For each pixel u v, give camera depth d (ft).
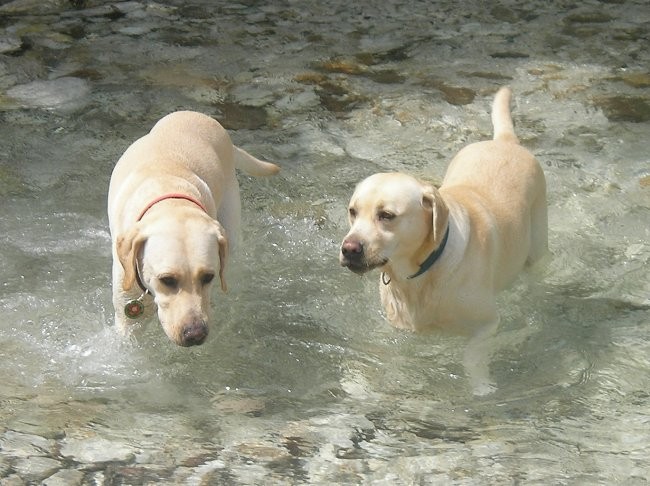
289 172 17.40
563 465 13.62
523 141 18.04
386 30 21.62
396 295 14.71
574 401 14.30
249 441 13.85
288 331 15.10
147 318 14.66
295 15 22.49
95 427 13.94
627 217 16.61
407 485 13.46
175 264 13.92
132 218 14.46
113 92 19.02
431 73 19.83
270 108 18.81
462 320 14.53
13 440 13.76
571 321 15.19
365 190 14.20
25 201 16.71
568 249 16.11
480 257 14.47
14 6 22.24
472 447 13.82
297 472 13.55
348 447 13.80
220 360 14.74
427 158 17.74
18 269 15.69
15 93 18.89
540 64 20.10
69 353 14.71
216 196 15.40
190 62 20.02
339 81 19.56
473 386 14.48
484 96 19.16
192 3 23.04
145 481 13.43
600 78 19.66
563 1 23.47
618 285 15.64
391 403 14.30
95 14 22.04
